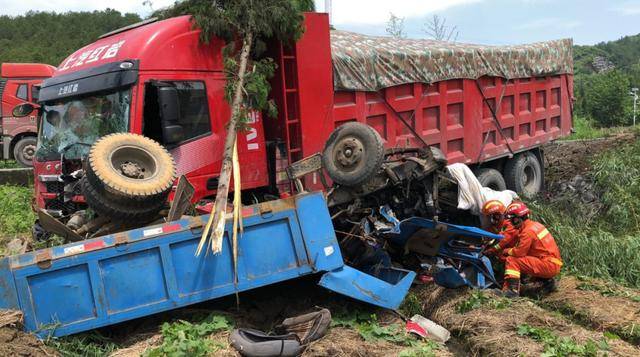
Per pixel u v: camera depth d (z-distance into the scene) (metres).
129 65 6.25
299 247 5.72
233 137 6.28
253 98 6.73
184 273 5.31
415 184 7.14
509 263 7.00
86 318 4.99
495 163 11.54
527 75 11.48
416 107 9.09
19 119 17.86
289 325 5.56
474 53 10.13
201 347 4.78
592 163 12.34
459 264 7.07
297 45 7.22
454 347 5.80
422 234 6.70
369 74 8.18
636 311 6.26
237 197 5.68
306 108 7.32
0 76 18.94
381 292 5.90
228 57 6.79
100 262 5.04
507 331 5.66
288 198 5.74
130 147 5.66
